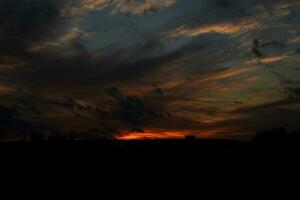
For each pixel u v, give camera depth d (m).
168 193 19.06
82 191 19.16
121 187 19.62
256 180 19.97
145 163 21.83
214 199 18.06
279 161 21.67
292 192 18.42
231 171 21.06
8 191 18.41
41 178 19.95
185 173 20.97
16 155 21.62
